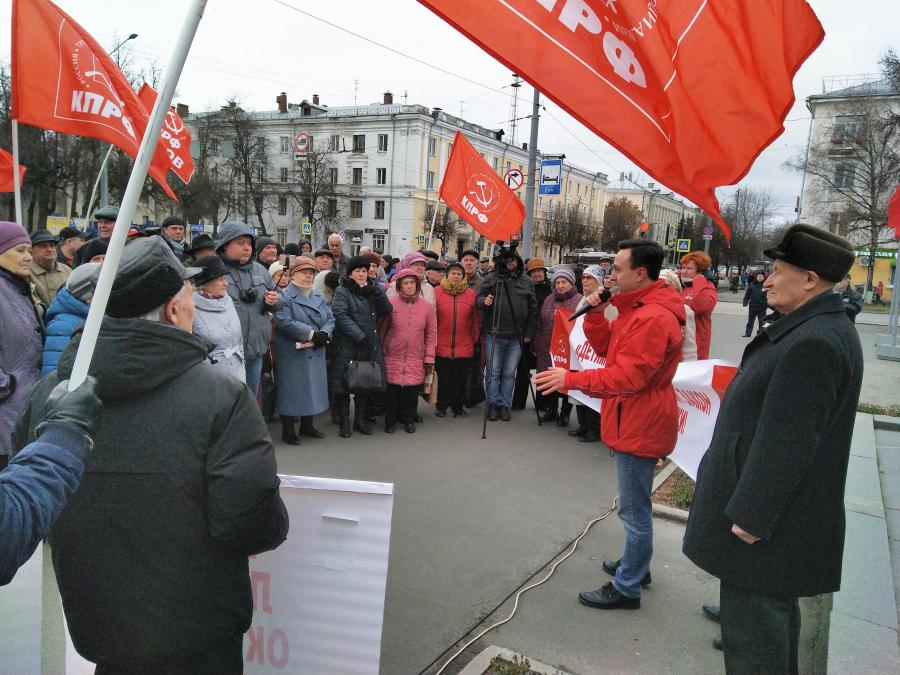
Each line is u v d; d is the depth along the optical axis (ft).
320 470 16.38
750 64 6.73
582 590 10.84
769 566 6.36
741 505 6.23
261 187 152.15
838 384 6.12
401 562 11.63
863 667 8.30
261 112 197.16
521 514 14.02
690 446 12.06
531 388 24.27
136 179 3.85
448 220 170.09
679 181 6.86
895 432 21.47
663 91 6.65
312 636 6.98
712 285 21.49
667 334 8.95
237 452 4.86
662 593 10.83
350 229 181.06
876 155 107.34
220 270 13.20
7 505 3.44
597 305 11.12
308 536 6.90
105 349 4.58
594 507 14.56
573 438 20.42
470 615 9.95
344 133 179.42
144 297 4.73
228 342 13.47
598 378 9.01
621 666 8.76
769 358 6.51
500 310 21.84
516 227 27.55
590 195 256.32
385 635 9.33
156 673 4.99
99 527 4.71
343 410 19.58
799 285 6.45
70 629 4.99
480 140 189.26
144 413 4.73
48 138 85.97
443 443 19.33
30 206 93.66
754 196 188.03
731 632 6.77
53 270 15.69
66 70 15.57
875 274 132.46
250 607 5.37
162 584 4.75
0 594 5.78
